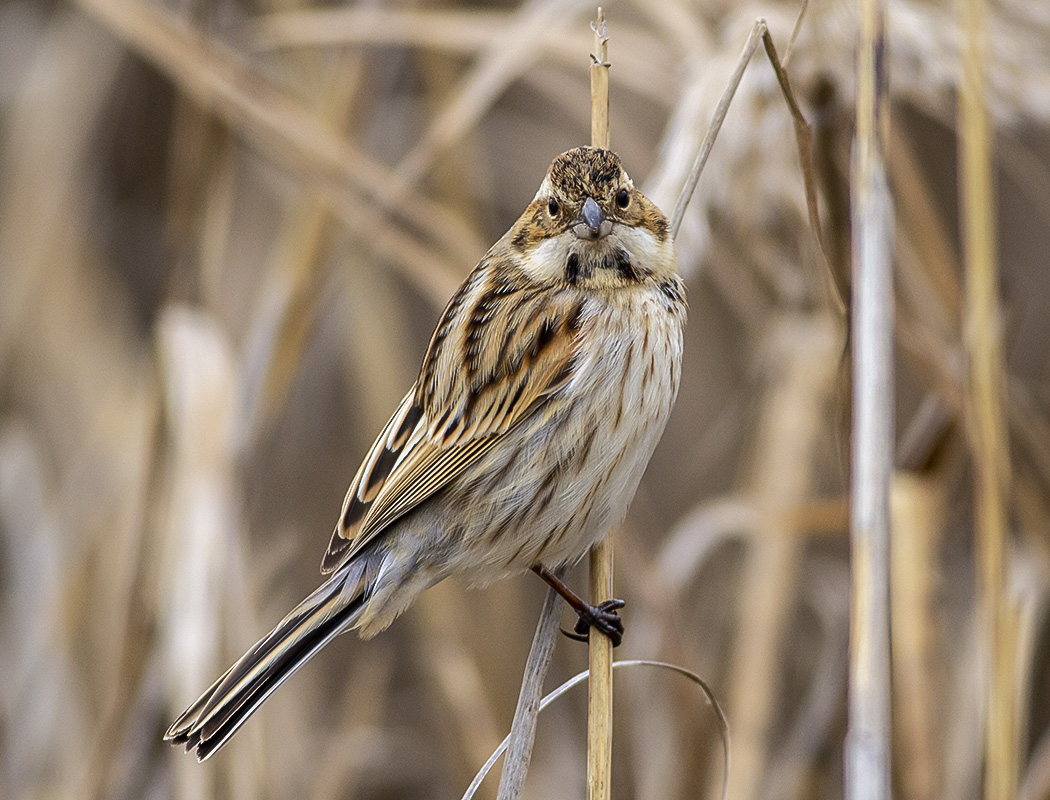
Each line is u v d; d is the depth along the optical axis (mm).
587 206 7824
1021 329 12766
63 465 13375
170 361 9945
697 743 9773
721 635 11547
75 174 14141
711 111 8773
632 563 9945
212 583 9133
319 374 13477
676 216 8008
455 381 8062
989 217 7512
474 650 11109
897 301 10156
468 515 8031
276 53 12047
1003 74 8859
